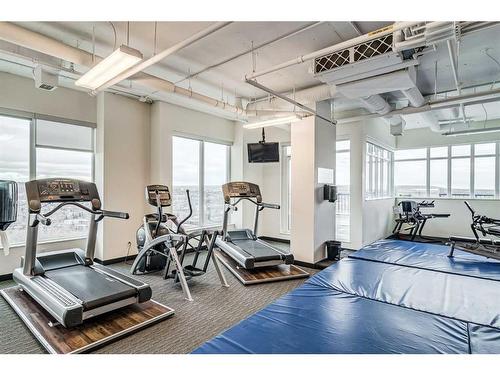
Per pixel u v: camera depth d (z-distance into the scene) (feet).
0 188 9.52
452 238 14.40
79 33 11.37
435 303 8.48
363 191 21.33
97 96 18.07
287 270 16.21
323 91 16.14
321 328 7.06
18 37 9.23
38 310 10.43
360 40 9.11
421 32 8.91
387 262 12.75
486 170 25.94
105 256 17.70
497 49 12.03
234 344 6.40
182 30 11.23
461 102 14.94
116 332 9.04
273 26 10.84
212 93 18.65
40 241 16.34
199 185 22.94
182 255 13.76
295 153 18.44
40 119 16.07
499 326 7.09
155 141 19.77
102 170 17.66
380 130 25.22
